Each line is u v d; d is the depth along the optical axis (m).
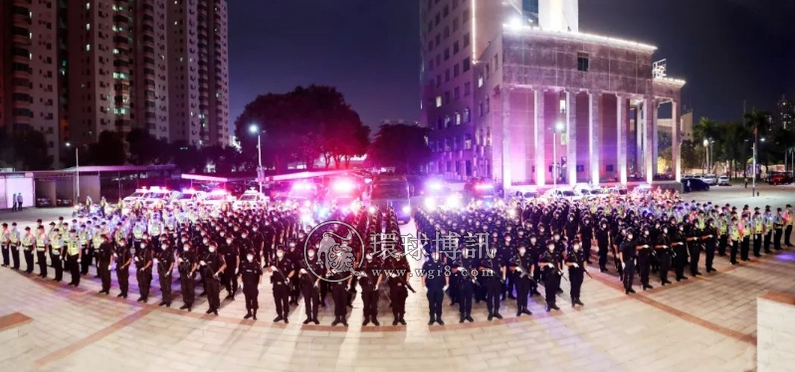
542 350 10.33
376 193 31.16
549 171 58.94
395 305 12.12
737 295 14.28
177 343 10.98
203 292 15.41
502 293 14.16
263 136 66.12
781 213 21.81
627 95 58.22
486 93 62.38
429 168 90.56
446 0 80.19
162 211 26.52
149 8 105.81
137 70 105.06
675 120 64.25
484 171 64.19
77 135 95.88
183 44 129.25
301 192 42.78
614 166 62.84
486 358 9.96
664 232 15.66
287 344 10.88
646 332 11.28
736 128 85.81
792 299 7.60
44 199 46.41
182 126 130.00
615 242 16.33
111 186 58.00
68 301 14.55
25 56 81.25
